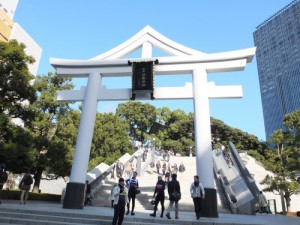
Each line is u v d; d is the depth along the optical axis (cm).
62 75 1556
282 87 9656
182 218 977
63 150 1773
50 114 1908
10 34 4325
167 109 6012
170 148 5259
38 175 1933
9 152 1257
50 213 946
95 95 1435
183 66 1396
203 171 1164
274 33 11006
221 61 1359
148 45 1525
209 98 1327
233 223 868
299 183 2102
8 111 1460
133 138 5681
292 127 2228
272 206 2511
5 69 1400
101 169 2069
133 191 1038
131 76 1427
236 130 5050
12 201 1401
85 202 1482
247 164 3503
